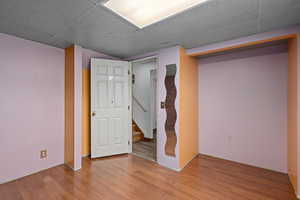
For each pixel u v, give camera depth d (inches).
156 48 112.3
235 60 115.6
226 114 120.1
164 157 110.3
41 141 100.3
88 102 128.2
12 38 88.7
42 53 101.1
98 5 60.8
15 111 89.5
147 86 209.8
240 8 62.6
